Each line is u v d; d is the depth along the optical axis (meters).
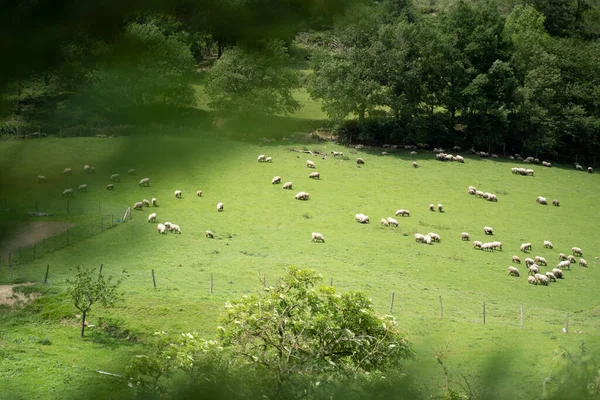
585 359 5.10
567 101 122.88
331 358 21.34
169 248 66.38
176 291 52.56
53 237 44.19
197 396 4.66
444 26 118.62
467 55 118.81
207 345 20.75
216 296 51.78
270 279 58.72
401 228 82.25
